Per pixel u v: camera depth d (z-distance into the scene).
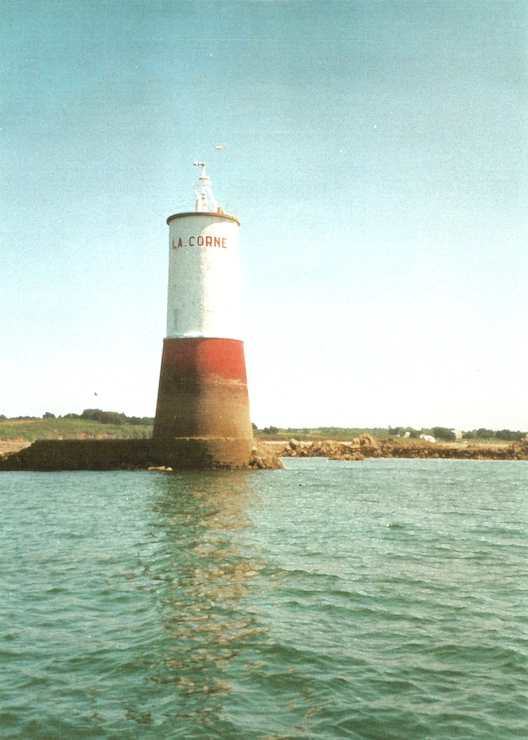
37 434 114.44
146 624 14.70
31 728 10.20
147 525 27.64
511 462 99.69
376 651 13.36
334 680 11.98
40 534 25.69
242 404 58.03
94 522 28.53
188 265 56.94
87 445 57.03
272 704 11.08
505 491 49.09
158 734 10.09
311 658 12.91
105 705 10.99
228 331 57.34
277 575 19.16
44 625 14.63
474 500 42.00
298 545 23.89
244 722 10.47
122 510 32.22
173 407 56.47
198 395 55.97
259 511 32.59
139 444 56.84
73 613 15.45
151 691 11.49
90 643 13.59
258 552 22.31
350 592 17.45
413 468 77.38
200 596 16.86
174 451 55.91
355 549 23.47
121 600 16.45
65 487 42.94
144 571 19.36
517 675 12.29
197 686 11.70
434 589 18.00
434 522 31.17
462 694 11.50
